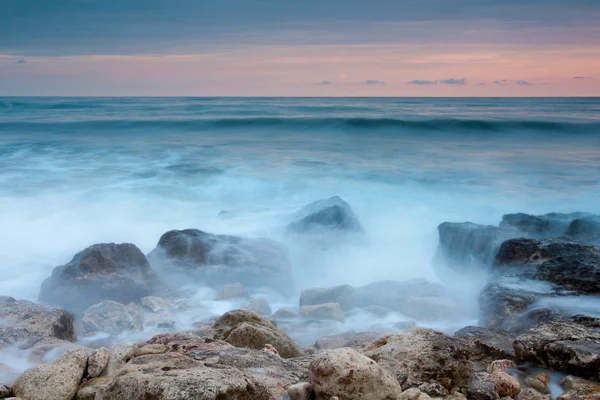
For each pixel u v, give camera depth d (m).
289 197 22.36
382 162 30.55
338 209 16.12
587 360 6.21
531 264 10.89
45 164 29.03
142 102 114.62
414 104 107.06
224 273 12.86
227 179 25.77
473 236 13.74
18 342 8.01
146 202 20.92
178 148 35.72
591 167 28.62
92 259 11.67
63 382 5.85
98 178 25.41
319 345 8.59
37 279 13.24
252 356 6.36
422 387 5.77
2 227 17.25
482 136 41.12
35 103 97.94
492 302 9.55
